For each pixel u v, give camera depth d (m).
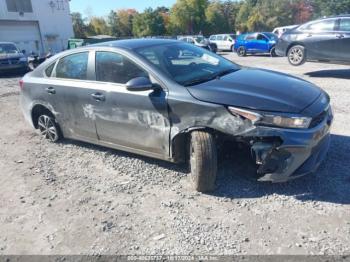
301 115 3.34
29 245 3.20
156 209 3.58
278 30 28.09
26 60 16.98
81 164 4.86
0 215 3.74
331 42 10.03
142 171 4.45
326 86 8.70
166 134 3.95
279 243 2.94
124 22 82.81
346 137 5.03
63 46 43.66
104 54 4.54
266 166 3.46
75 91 4.81
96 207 3.72
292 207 3.42
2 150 5.72
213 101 3.55
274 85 3.80
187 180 4.12
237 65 4.88
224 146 3.98
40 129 5.91
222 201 3.63
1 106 9.22
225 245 2.97
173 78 3.94
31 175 4.66
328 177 3.91
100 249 3.05
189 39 30.73
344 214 3.25
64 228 3.40
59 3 42.50
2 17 35.97
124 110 4.27
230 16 82.12
